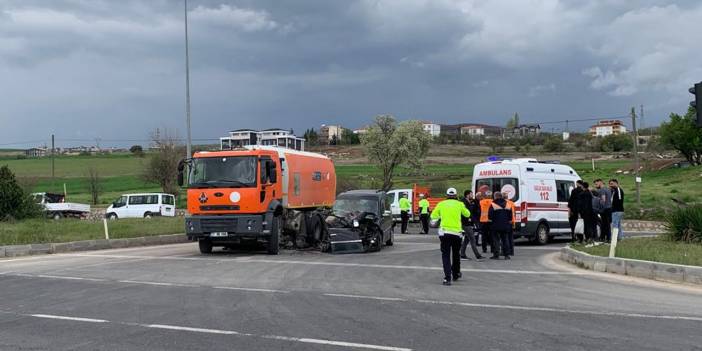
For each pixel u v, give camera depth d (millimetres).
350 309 9586
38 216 31141
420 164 62000
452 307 9711
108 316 9164
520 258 17266
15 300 10609
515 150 91438
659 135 69625
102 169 89750
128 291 11539
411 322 8586
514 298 10516
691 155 64500
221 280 13000
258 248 21516
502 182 21641
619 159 74375
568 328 8148
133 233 24203
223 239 18828
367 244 19578
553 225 22438
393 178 63406
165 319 8914
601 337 7625
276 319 8859
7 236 20781
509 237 17531
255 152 18734
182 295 11047
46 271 14711
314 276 13570
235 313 9328
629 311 9281
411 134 61781
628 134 92562
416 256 18141
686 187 43875
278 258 17859
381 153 61500
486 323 8492
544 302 10109
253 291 11453
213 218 18609
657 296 10609
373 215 19891
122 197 43031
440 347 7188
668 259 13023
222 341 7586
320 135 126938
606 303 9984
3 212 29344
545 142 92562
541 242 21969
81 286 12219
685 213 16984
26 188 35062
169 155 56281
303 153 22578
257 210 18469
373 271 14383
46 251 19656
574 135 100875
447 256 12188
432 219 12398
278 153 19984
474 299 10445
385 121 62562
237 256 18594
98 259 17641
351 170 72000
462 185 54750
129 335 7945
